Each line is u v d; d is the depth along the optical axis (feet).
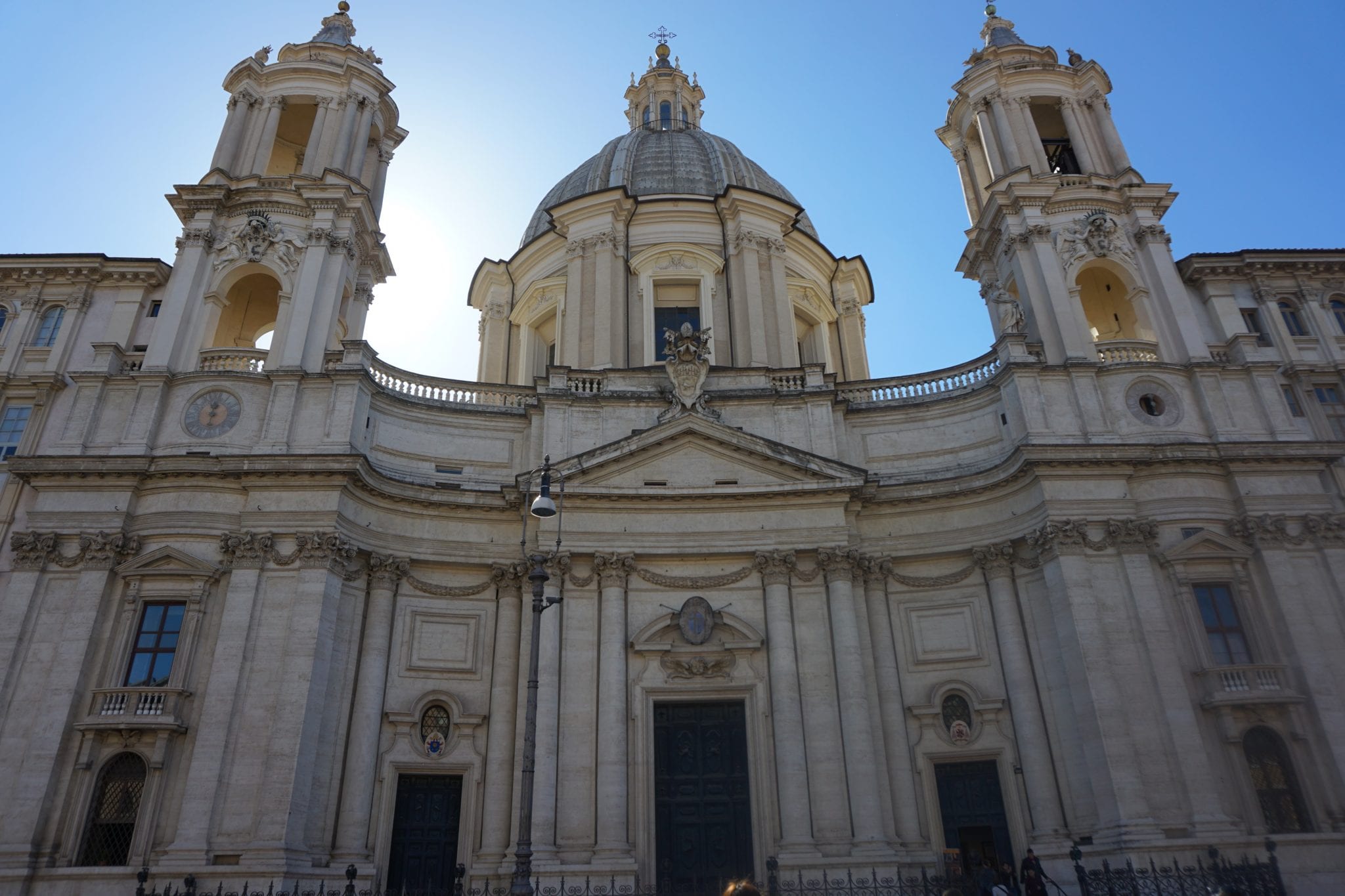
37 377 88.17
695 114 163.43
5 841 67.62
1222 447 84.53
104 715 72.02
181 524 79.00
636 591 87.25
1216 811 71.46
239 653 74.33
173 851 67.56
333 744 76.48
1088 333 94.38
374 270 109.19
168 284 93.76
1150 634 78.07
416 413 92.73
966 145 119.65
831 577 86.38
